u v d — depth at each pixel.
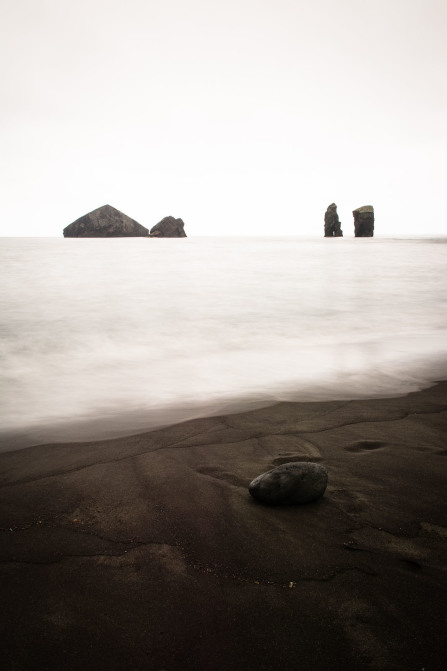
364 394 4.80
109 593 1.74
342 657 1.45
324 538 2.13
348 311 11.04
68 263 24.41
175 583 1.80
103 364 6.38
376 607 1.67
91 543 2.07
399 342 7.75
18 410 4.34
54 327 8.87
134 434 3.64
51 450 3.30
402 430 3.66
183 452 3.23
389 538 2.12
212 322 9.59
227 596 1.73
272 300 12.70
